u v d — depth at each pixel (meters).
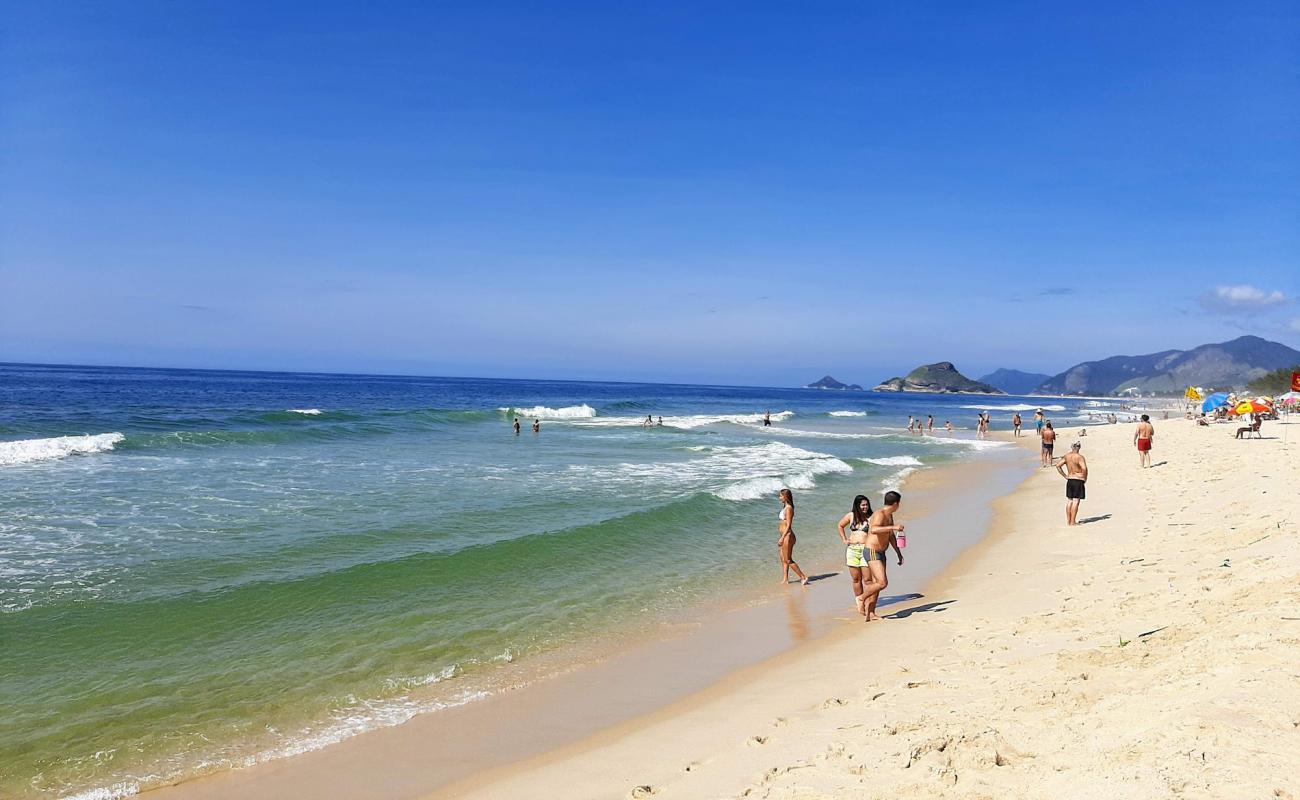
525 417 57.31
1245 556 9.78
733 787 5.03
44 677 7.62
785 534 12.14
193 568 11.33
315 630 9.23
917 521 17.98
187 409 45.47
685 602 11.00
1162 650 6.15
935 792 4.26
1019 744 4.79
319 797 5.59
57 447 24.17
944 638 8.63
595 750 6.27
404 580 11.32
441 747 6.40
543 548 13.33
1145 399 192.38
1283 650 5.15
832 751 5.23
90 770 5.92
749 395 187.00
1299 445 28.03
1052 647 7.22
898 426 64.44
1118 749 4.17
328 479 20.64
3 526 13.65
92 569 11.09
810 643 9.16
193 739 6.48
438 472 23.06
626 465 26.77
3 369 154.62
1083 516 17.20
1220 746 3.83
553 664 8.47
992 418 84.81
